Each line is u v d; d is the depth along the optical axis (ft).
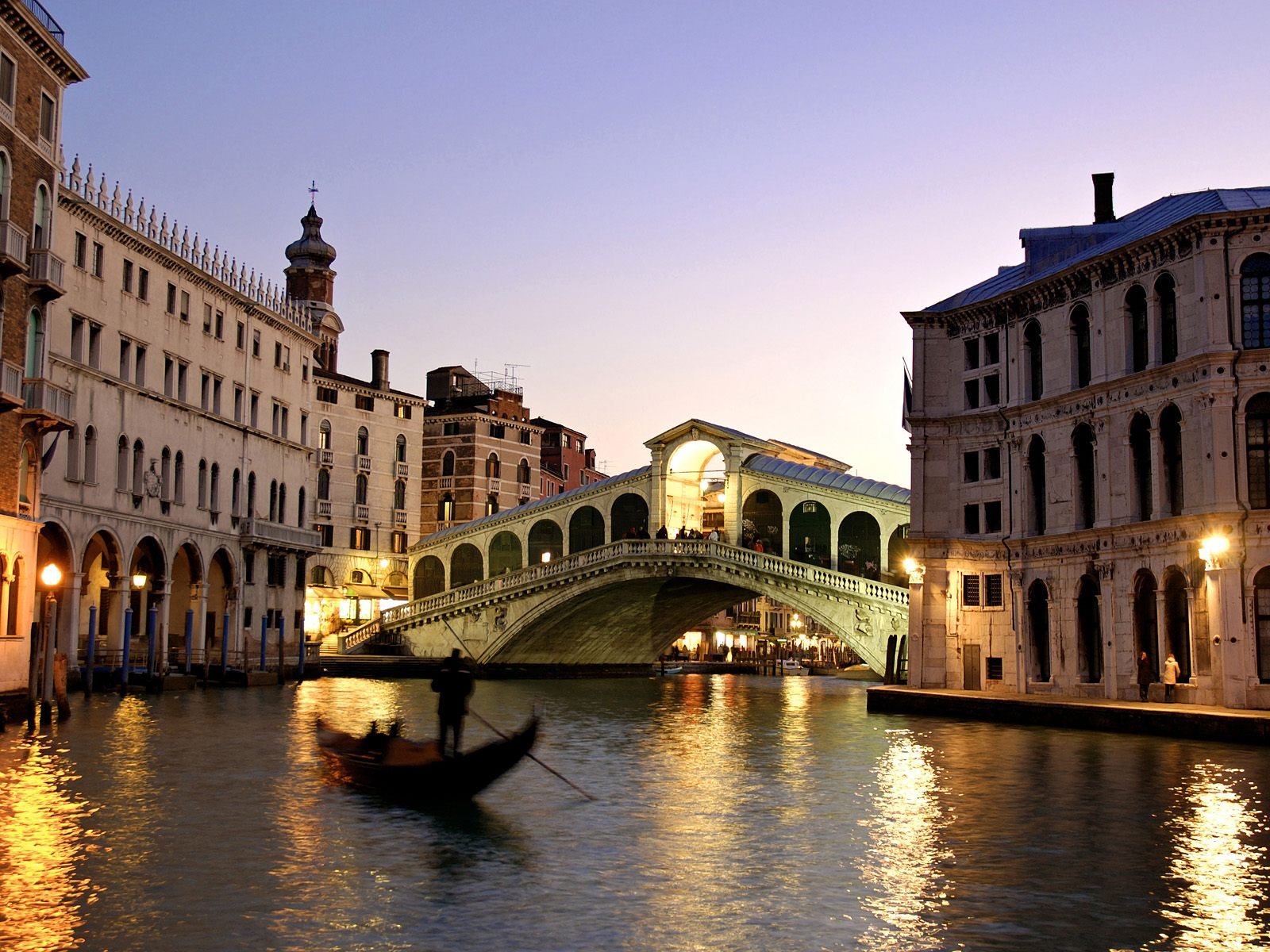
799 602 186.39
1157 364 109.50
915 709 123.75
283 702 129.70
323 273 273.54
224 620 155.94
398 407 261.03
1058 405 122.31
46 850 48.32
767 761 80.74
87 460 137.69
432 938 37.63
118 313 144.56
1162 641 108.06
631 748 89.92
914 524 135.85
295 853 48.70
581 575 207.21
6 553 96.94
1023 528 126.82
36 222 105.09
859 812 59.52
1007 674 127.65
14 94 98.99
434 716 118.01
